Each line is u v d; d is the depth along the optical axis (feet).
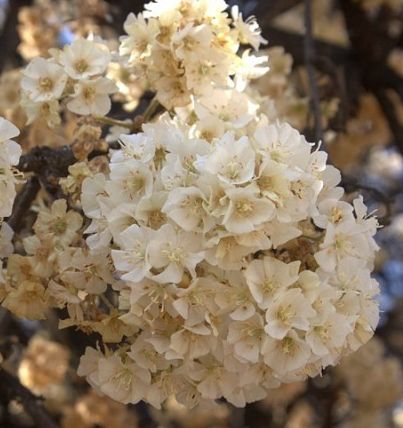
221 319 0.79
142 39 0.94
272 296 0.77
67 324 0.87
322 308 0.78
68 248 0.85
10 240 0.87
